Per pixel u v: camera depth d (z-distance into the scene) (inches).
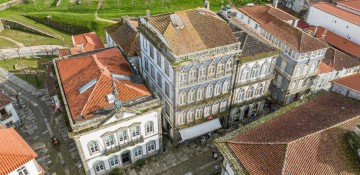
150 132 1731.1
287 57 2165.4
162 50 1680.6
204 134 2016.5
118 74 1742.1
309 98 1610.5
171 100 1781.5
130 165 1809.8
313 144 1162.0
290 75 2176.4
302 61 2110.0
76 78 1715.1
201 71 1705.2
